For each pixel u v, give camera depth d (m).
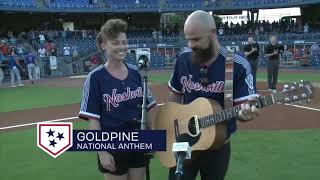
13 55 23.34
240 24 43.56
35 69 25.97
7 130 10.70
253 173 6.89
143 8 43.00
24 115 12.91
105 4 42.34
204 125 4.02
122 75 4.27
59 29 42.47
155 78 26.45
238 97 3.98
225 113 3.84
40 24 43.12
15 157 8.16
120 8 42.66
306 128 10.15
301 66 33.25
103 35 4.18
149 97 4.43
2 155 8.31
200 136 4.06
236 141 8.98
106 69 4.25
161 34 41.62
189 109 4.18
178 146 3.47
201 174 4.31
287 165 7.27
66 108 14.14
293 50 36.66
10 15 41.38
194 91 4.23
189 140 4.15
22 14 42.00
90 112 4.20
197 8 42.78
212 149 4.09
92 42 38.09
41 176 7.01
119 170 4.34
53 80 27.44
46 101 16.22
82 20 45.94
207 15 3.95
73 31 39.22
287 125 10.53
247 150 8.25
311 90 3.55
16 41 32.66
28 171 7.29
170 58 38.22
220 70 4.05
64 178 6.89
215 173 4.16
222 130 3.99
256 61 15.69
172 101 4.54
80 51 35.84
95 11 41.91
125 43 4.18
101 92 4.21
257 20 43.75
